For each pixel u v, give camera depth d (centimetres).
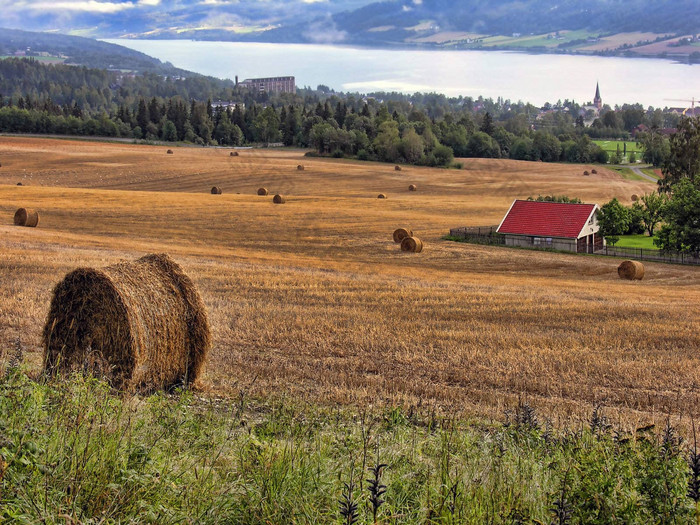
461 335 1759
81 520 410
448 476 519
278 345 1559
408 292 2458
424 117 17038
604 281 3531
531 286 3036
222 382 1214
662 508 458
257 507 464
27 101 17012
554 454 640
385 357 1516
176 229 4434
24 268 2356
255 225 4747
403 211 6188
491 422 1010
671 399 1323
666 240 4634
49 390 625
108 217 4722
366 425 852
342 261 3628
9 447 457
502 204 7250
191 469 514
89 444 491
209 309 1923
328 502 481
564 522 430
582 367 1512
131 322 1076
